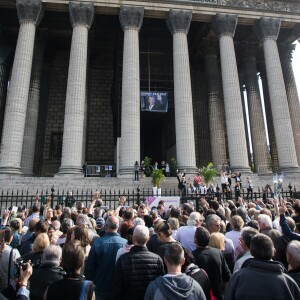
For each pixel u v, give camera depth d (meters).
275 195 19.30
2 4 35.62
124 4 35.12
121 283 5.74
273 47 37.22
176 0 36.25
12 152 29.69
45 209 14.33
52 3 34.22
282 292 4.45
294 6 39.28
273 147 45.06
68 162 30.19
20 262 5.57
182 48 35.12
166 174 34.50
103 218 12.04
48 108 45.00
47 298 4.45
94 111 46.38
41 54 40.50
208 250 6.63
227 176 28.75
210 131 41.50
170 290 4.50
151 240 7.92
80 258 4.70
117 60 41.44
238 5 37.59
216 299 6.29
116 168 37.69
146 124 51.88
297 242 5.38
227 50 36.09
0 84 40.25
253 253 4.94
